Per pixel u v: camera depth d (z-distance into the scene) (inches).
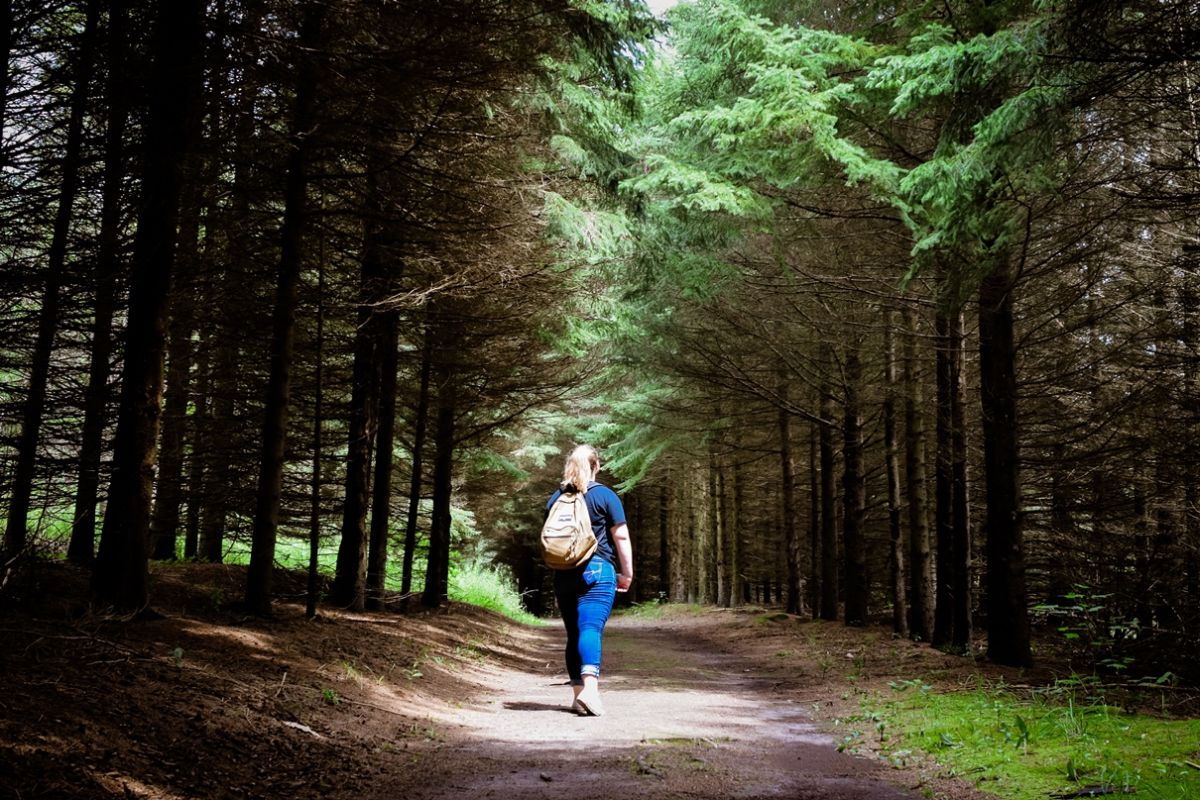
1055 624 516.4
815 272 472.1
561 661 468.1
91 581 217.2
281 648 238.2
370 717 198.8
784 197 428.1
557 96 388.5
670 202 409.4
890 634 546.3
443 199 319.9
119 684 155.5
